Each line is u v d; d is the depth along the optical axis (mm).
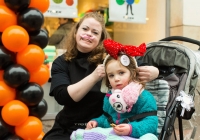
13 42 2279
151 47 3344
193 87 2980
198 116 3420
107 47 2574
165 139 2686
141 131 2383
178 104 2820
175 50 3174
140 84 2541
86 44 2887
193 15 5348
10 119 2297
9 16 2322
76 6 4770
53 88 2855
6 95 2312
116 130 2359
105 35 3004
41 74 2506
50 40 4688
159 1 5375
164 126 2701
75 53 2977
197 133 3654
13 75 2297
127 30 5105
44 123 4820
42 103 2504
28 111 2404
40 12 2416
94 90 2859
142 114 2479
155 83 2854
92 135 2420
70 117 2873
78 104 2861
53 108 4918
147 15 5227
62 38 4676
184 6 5289
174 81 3012
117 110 2502
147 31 5277
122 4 5012
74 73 2941
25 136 2387
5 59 2312
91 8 4859
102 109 2885
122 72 2553
